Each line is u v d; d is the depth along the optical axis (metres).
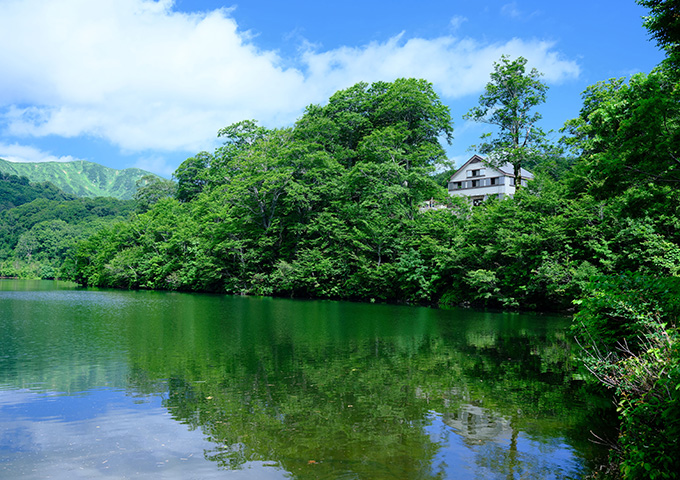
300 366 10.83
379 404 7.72
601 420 6.93
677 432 4.25
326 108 53.78
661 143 9.02
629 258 22.95
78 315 23.09
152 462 5.30
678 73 9.77
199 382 9.23
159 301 34.53
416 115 49.00
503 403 7.80
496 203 33.06
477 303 32.00
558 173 38.94
